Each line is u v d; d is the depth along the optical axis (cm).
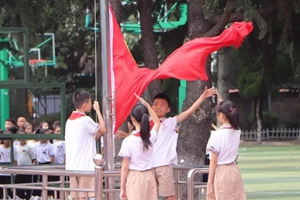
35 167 1447
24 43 1844
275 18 1875
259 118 5462
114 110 1337
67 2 2312
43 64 4531
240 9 1620
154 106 1362
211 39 1376
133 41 4059
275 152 4512
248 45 2138
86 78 5950
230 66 5522
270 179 2958
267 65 2172
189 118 1831
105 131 1327
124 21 3095
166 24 2292
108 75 1328
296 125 6141
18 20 1972
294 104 6347
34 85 1870
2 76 3988
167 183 1316
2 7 1950
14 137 1914
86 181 1341
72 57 5756
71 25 3142
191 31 1836
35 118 5662
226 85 4753
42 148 2380
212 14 1680
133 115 1238
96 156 1178
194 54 1370
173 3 2223
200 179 1844
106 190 1245
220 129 1280
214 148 1266
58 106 5991
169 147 1338
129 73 1408
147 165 1227
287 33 1873
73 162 1341
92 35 3381
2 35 2434
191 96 1842
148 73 1398
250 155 4278
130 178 1219
